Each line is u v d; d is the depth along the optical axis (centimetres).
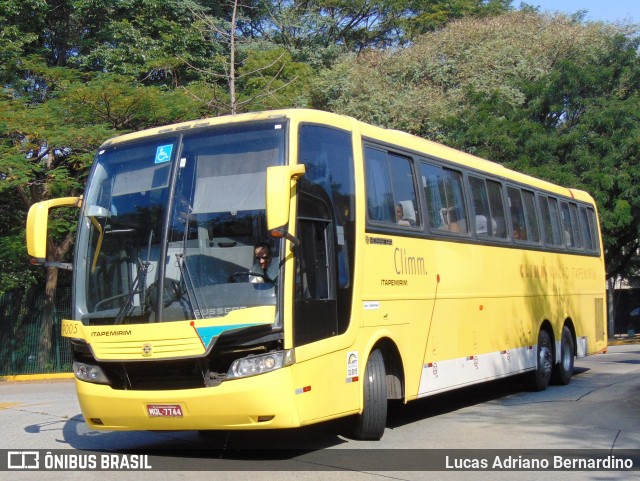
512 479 761
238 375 736
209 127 838
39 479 767
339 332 832
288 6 3756
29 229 823
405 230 995
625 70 2938
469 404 1298
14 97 2372
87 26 2892
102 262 827
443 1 4284
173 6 2894
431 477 763
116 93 2173
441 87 3388
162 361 755
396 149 1012
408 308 986
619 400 1308
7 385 2114
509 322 1316
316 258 810
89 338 794
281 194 706
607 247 2991
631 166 2758
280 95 2502
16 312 2455
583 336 1684
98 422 805
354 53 3712
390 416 1163
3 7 2556
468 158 1255
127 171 853
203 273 771
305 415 764
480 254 1219
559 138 2848
